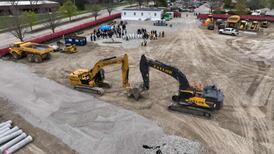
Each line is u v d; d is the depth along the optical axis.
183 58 32.31
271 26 55.91
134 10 65.06
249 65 29.62
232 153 14.53
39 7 76.94
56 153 14.55
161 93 22.42
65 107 19.59
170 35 46.25
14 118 18.33
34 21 55.09
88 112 18.81
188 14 76.81
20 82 24.78
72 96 21.70
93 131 16.34
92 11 75.00
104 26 49.50
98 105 19.98
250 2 88.31
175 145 14.85
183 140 15.36
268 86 23.73
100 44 39.72
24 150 14.84
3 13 69.50
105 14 76.69
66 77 26.28
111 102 20.70
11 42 41.41
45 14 71.44
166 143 15.08
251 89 23.12
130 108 19.69
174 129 16.91
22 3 75.94
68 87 23.72
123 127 16.73
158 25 57.03
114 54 34.16
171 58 32.31
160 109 19.64
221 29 48.25
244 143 15.40
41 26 55.28
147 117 18.36
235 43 40.22
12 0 69.81
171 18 67.31
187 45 38.84
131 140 15.28
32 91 22.72
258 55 33.50
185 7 91.56
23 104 20.22
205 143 15.42
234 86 23.80
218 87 23.56
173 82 24.78
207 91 19.50
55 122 17.52
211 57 32.75
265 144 15.28
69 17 64.94
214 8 84.25
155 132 16.23
